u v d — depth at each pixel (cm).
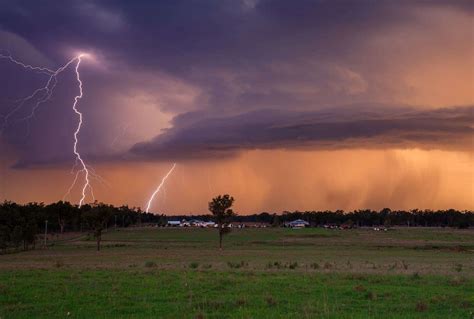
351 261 6681
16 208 15688
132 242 13912
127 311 2239
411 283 3384
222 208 11638
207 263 6009
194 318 2025
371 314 2172
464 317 2133
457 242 13962
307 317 2059
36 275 3850
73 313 2177
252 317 2055
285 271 4425
